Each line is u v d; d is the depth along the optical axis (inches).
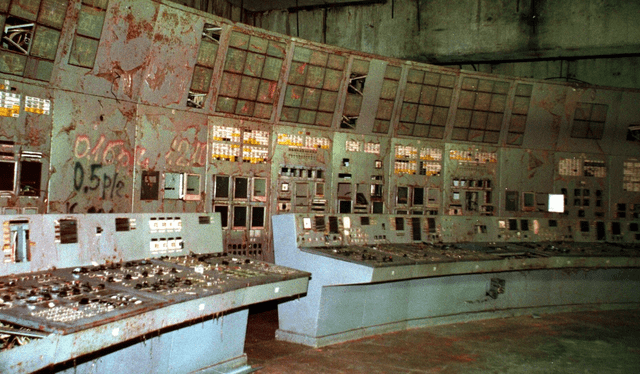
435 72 276.8
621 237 313.9
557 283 283.4
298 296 204.7
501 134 304.0
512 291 271.1
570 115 311.1
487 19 332.2
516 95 299.4
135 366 132.2
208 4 322.3
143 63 197.5
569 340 228.4
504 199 305.9
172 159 212.1
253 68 228.5
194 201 219.5
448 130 291.4
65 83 180.5
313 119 253.9
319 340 204.1
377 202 273.9
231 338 169.9
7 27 164.7
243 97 230.7
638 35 308.0
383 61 261.6
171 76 206.5
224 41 216.8
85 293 119.6
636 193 325.4
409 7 346.9
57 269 137.7
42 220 138.9
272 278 159.6
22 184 172.9
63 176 182.4
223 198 229.0
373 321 224.7
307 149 253.8
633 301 297.7
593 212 319.9
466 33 336.2
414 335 227.0
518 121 304.5
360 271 192.5
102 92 190.1
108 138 193.3
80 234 146.8
